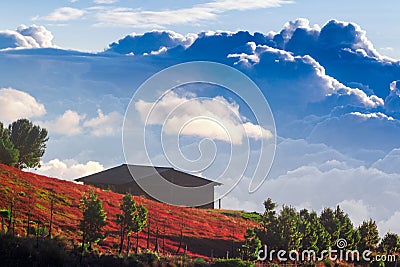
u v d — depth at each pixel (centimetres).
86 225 5119
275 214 6147
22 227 5394
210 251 6166
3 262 4138
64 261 4353
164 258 4991
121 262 4600
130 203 5497
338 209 7175
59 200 6681
